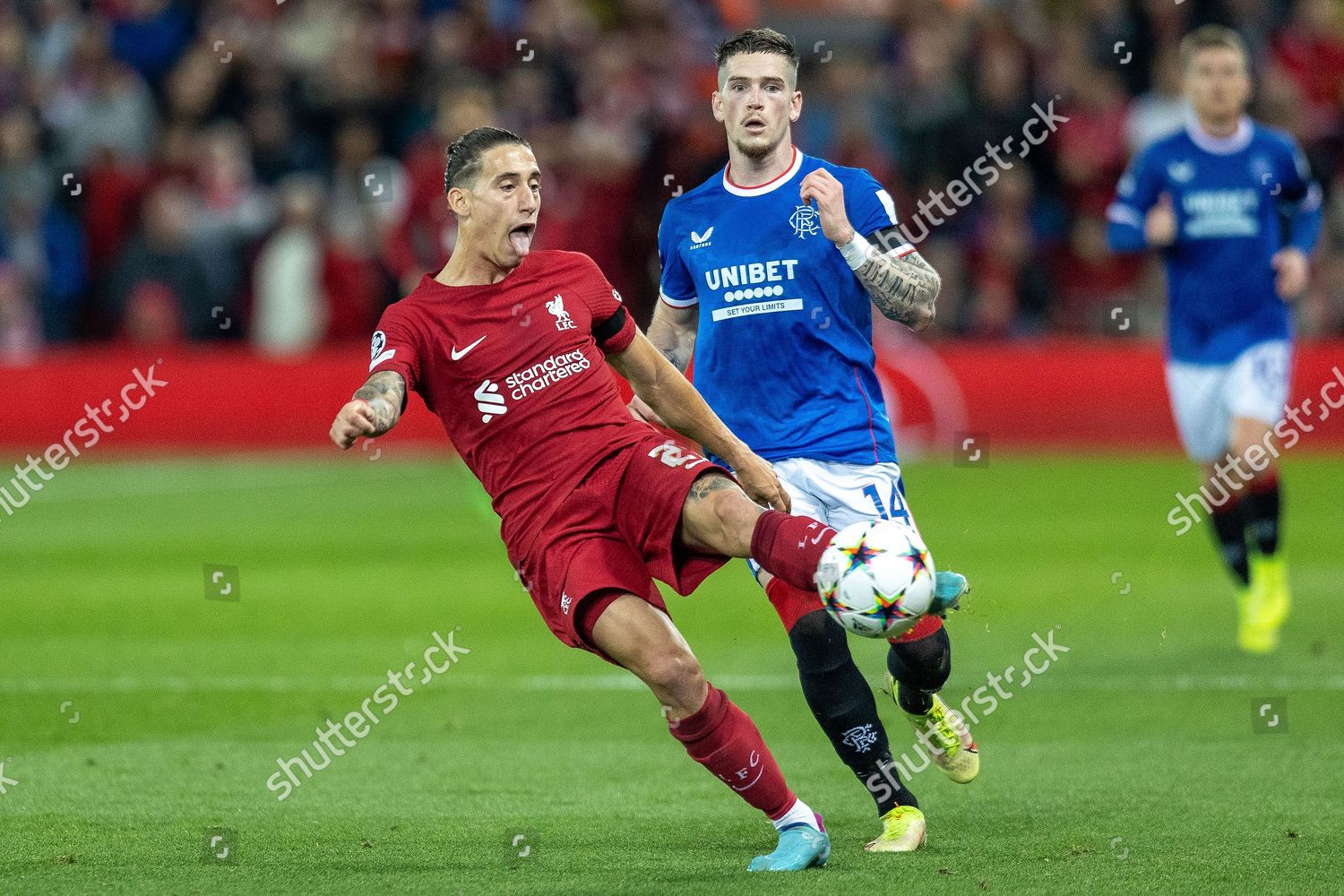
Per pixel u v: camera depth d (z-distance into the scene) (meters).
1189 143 30.72
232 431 61.00
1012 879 15.30
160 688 26.12
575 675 27.19
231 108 64.31
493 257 16.33
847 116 60.47
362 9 67.06
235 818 18.25
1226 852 16.25
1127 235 31.36
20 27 68.50
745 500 15.67
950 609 14.91
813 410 18.38
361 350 60.56
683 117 62.81
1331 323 58.78
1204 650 28.44
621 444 16.30
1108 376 57.59
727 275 18.50
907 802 16.94
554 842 17.12
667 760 21.31
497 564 39.06
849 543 14.52
